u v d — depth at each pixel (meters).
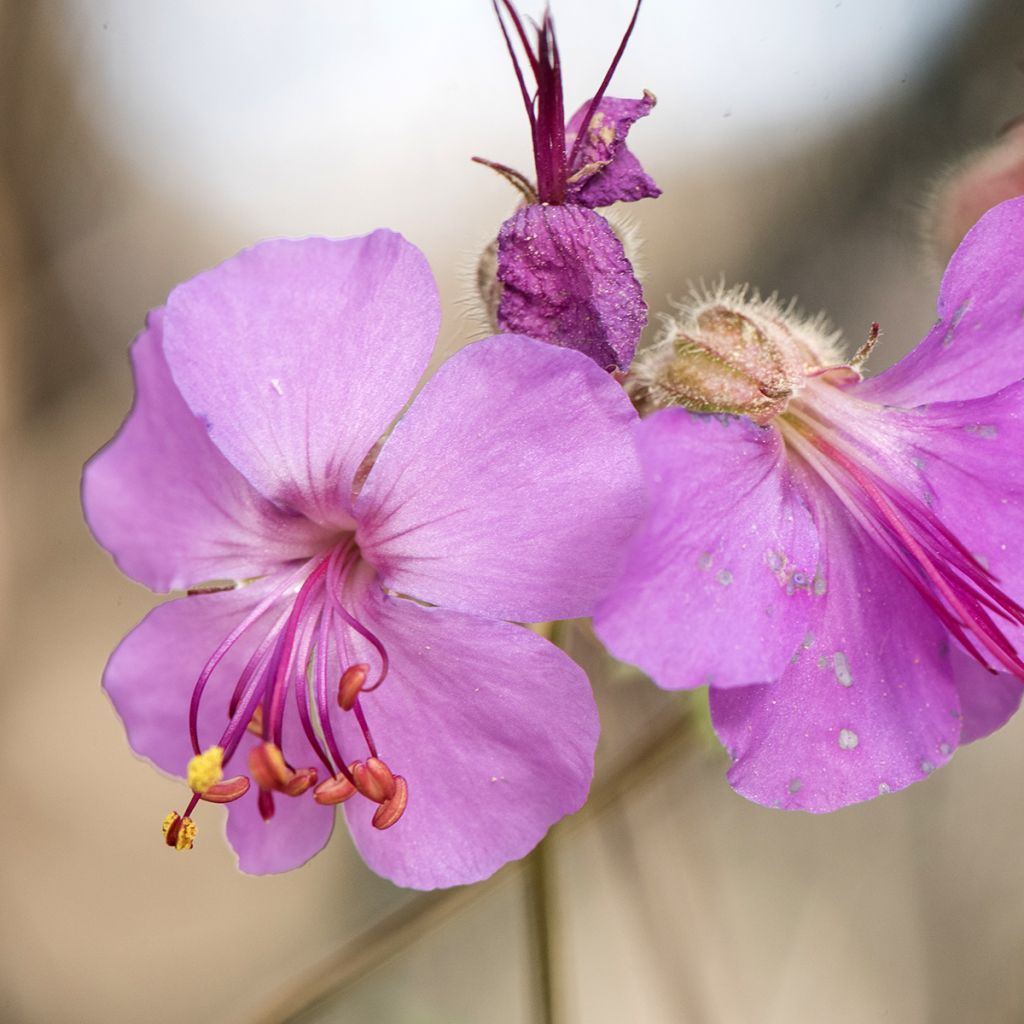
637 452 0.16
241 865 0.18
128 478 0.17
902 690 0.17
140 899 0.29
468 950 0.28
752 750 0.17
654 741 0.20
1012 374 0.17
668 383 0.18
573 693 0.17
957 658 0.18
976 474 0.17
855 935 0.29
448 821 0.18
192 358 0.17
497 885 0.20
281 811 0.18
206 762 0.17
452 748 0.18
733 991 0.27
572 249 0.17
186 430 0.17
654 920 0.26
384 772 0.17
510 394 0.17
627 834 0.24
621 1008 0.27
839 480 0.18
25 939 0.28
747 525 0.17
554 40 0.17
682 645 0.17
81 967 0.28
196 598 0.18
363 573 0.18
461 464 0.17
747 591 0.17
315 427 0.17
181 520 0.17
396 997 0.27
